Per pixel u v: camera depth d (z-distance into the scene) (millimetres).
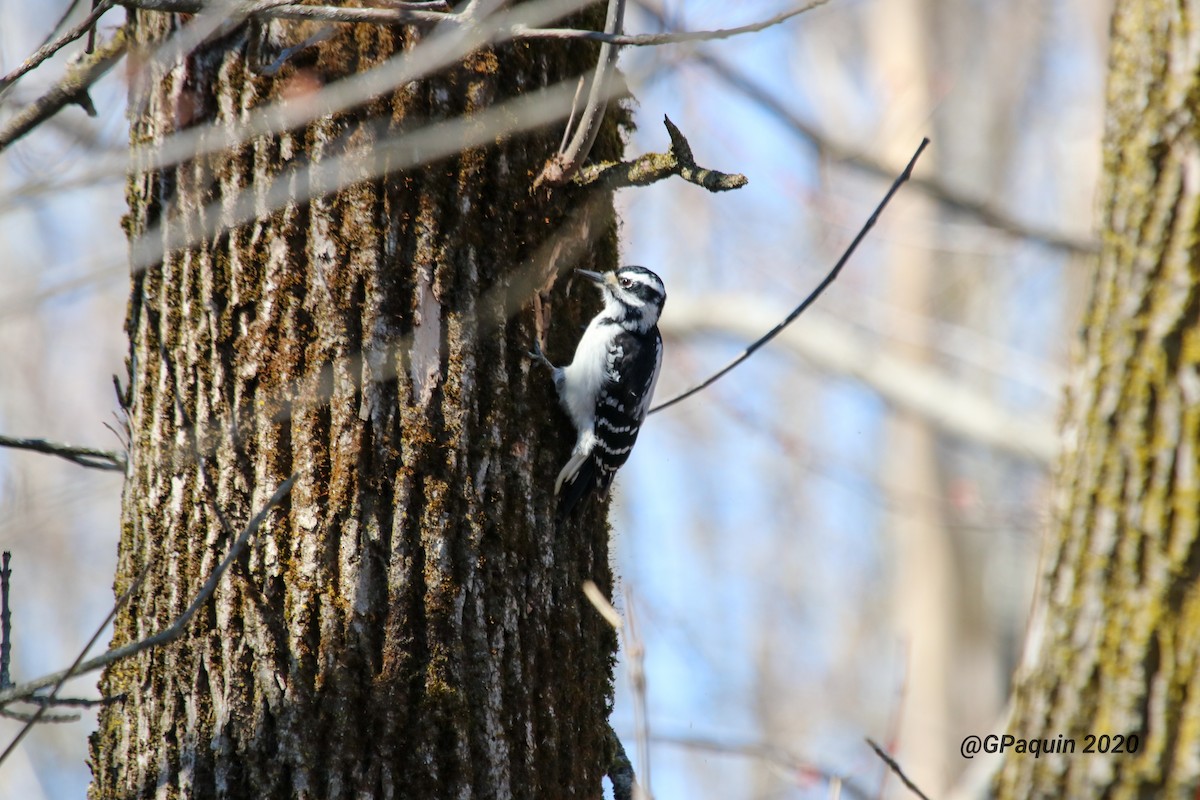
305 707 8766
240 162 9461
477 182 9711
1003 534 34281
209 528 9172
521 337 9984
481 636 9203
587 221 10797
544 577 9789
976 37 35375
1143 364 12281
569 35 8180
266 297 9336
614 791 10359
